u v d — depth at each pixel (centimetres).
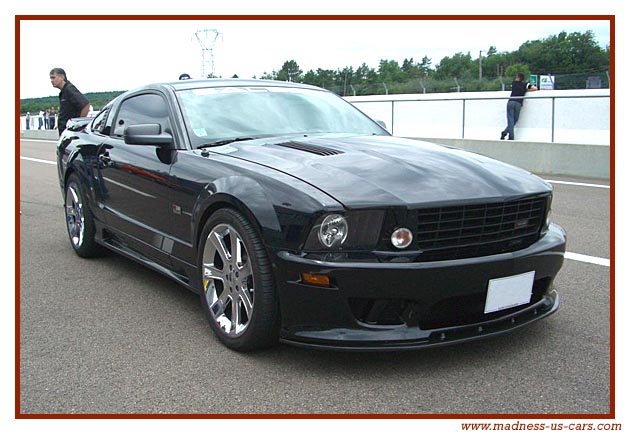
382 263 291
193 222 366
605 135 1273
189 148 400
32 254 573
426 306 297
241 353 337
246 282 327
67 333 374
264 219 309
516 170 361
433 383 300
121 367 325
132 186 445
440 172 329
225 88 461
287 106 458
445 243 304
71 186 560
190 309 415
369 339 295
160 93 456
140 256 462
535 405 279
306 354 335
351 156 353
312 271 294
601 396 286
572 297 420
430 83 2233
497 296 311
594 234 616
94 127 555
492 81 2195
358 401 284
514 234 325
